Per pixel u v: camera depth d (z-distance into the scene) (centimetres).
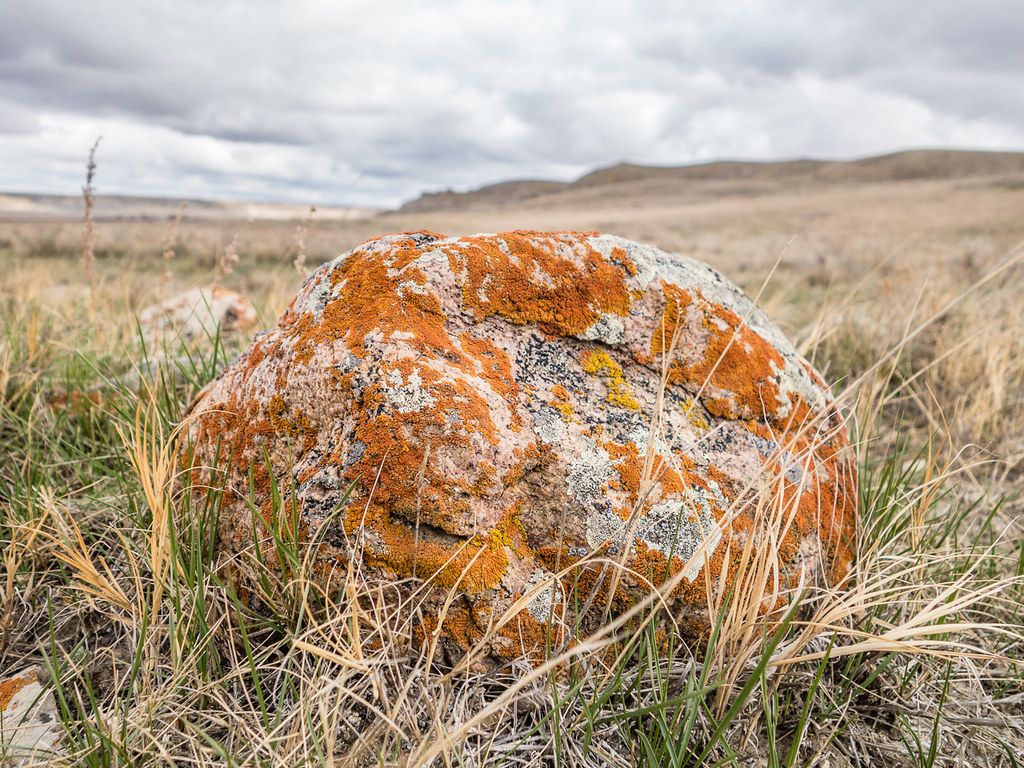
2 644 193
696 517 179
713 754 165
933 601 174
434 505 168
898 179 10619
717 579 182
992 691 199
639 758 159
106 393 307
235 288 840
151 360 353
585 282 213
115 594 190
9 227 1944
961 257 1166
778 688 178
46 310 476
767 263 1442
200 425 220
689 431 208
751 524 197
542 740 163
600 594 178
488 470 174
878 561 220
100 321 420
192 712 162
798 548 199
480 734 160
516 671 170
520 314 205
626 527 174
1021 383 437
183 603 184
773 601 163
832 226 3209
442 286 197
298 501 176
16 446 287
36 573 219
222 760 156
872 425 297
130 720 161
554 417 190
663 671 175
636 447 193
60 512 237
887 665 191
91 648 193
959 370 409
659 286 221
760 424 219
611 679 173
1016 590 236
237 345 427
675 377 217
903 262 946
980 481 327
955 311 513
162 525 186
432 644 156
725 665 175
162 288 373
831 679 187
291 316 216
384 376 175
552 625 174
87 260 386
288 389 191
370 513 168
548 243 216
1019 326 469
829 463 227
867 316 534
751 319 247
